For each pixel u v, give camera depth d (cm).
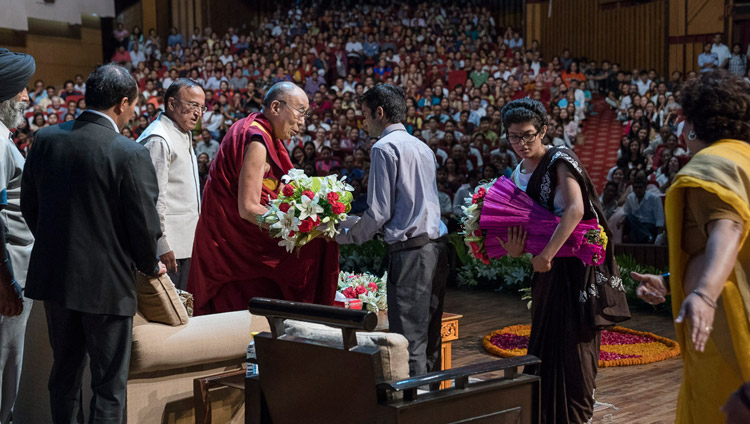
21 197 295
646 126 1224
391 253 317
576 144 1375
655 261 812
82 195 277
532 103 291
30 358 339
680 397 214
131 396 298
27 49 1856
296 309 217
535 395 230
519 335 596
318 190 333
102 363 279
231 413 327
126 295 281
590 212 284
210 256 368
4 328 328
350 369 209
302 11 2050
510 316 695
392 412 201
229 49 1830
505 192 297
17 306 311
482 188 305
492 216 295
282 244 339
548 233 287
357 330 221
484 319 681
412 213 312
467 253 853
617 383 457
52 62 1900
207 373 316
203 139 1368
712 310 181
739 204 189
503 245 297
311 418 224
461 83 1532
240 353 316
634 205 906
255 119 366
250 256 365
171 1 2138
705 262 187
